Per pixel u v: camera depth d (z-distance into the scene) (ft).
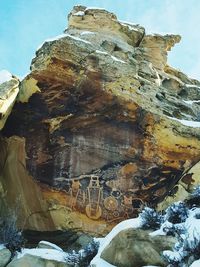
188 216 37.42
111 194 49.26
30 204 48.73
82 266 39.42
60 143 49.49
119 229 38.32
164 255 32.99
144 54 58.49
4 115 48.49
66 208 48.39
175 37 60.59
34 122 49.90
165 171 50.52
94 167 49.39
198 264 29.50
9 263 40.55
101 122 50.26
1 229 43.96
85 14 58.03
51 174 48.98
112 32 57.57
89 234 48.16
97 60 50.21
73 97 49.93
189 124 51.90
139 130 50.67
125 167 49.93
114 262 36.76
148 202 49.67
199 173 50.21
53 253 42.06
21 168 49.42
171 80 58.39
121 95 50.49
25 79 49.70
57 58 49.19
